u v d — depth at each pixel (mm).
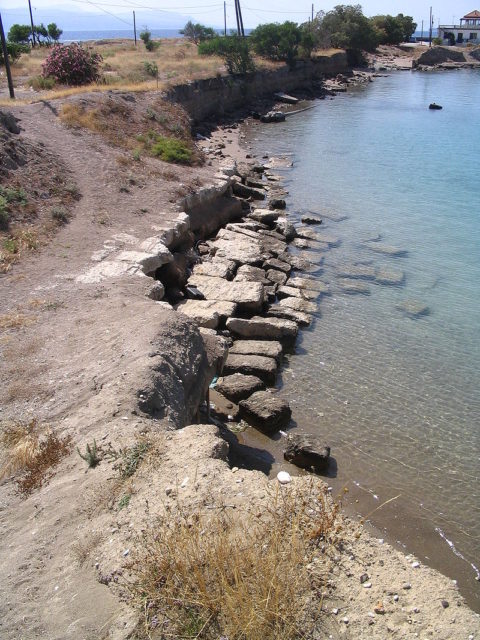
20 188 18875
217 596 5480
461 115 52969
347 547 6305
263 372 13727
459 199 28234
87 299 13461
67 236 17453
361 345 15523
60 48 36938
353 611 5586
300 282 19016
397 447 11672
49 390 9875
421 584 5949
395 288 18938
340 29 84688
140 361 9969
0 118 22719
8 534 7027
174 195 22078
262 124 47750
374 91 68375
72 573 6266
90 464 7840
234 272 19500
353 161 35750
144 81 41094
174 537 6086
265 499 6855
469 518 9969
